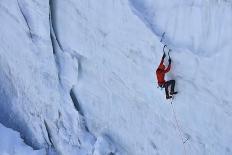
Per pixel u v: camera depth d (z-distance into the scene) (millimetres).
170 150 22000
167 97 20375
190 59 20016
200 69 19938
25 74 25562
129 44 21688
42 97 25281
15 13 24797
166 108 21516
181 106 20984
